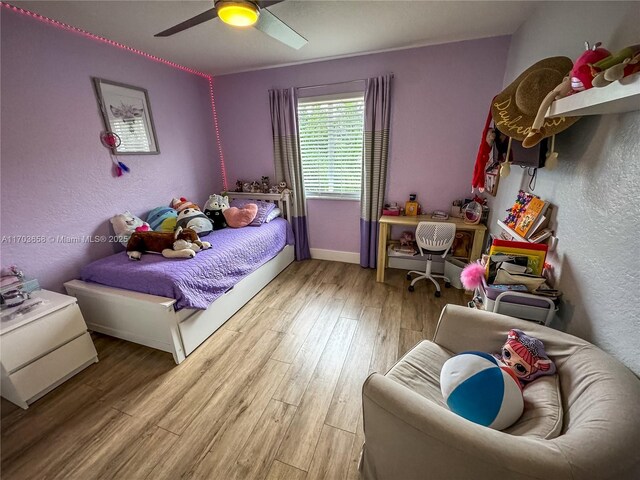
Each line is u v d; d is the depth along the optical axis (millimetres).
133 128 2609
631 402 786
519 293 1397
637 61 742
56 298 1833
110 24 2053
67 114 2121
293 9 1911
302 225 3594
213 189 3674
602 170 1145
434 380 1281
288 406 1608
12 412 1614
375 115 2875
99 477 1282
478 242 2639
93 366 1949
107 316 2109
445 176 2932
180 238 2336
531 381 1100
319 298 2773
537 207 1628
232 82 3385
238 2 1331
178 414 1574
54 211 2096
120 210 2572
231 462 1327
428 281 3055
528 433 891
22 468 1328
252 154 3617
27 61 1879
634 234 959
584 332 1216
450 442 782
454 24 2191
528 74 1392
